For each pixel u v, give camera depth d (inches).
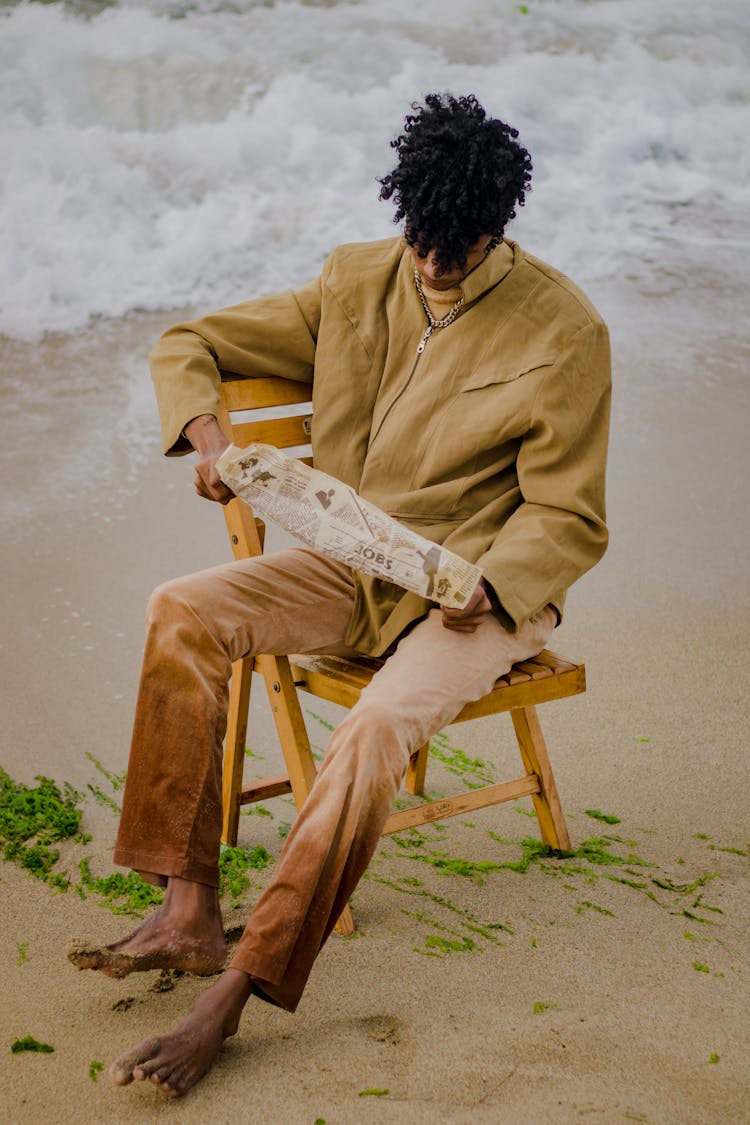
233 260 257.6
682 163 329.4
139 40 311.9
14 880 104.1
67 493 181.2
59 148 273.0
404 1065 80.6
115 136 283.3
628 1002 87.7
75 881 104.4
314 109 305.0
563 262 271.7
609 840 112.3
